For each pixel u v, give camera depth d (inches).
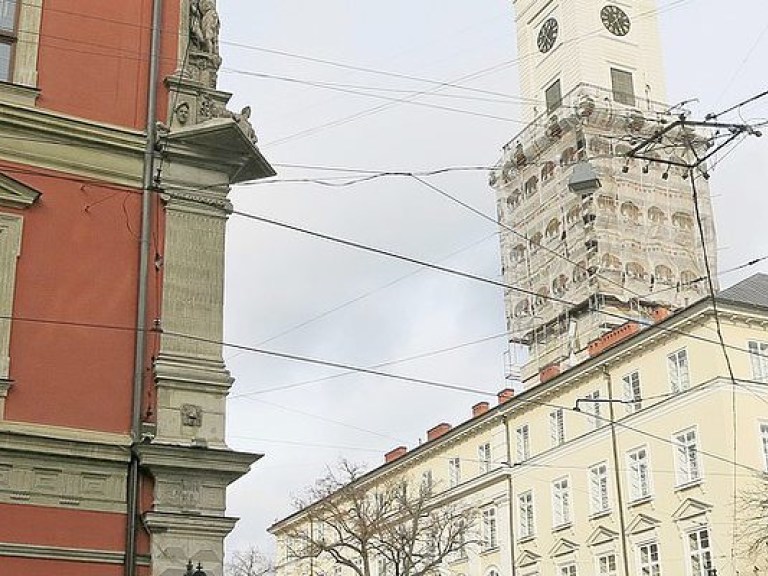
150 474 658.2
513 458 1913.1
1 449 622.8
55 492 631.8
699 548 1456.7
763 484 1400.1
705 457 1466.5
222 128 736.3
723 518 1416.1
